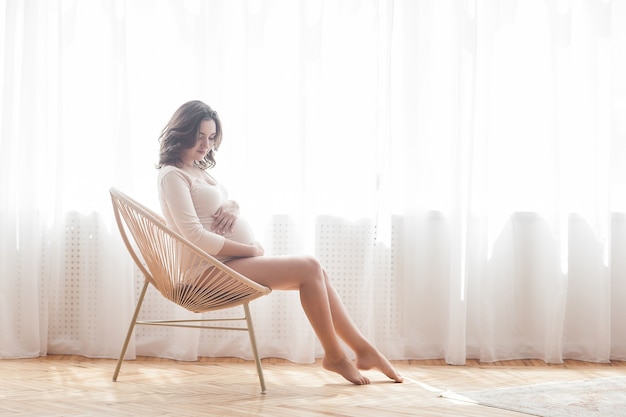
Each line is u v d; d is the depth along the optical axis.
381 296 3.90
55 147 3.95
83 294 3.88
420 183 3.97
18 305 3.85
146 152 3.91
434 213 3.99
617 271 4.07
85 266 3.89
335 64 3.94
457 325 3.81
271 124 3.90
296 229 3.84
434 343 3.98
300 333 3.76
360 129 3.93
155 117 3.91
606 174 3.96
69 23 3.92
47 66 3.91
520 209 4.01
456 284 3.82
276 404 2.66
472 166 3.90
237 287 2.93
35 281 3.86
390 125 3.91
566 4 3.95
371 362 3.20
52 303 3.93
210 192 3.14
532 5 4.01
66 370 3.44
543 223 3.99
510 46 4.00
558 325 3.88
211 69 3.86
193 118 3.15
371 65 3.93
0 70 3.92
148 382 3.13
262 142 3.89
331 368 3.13
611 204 4.05
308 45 3.86
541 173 4.00
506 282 3.99
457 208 3.86
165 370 3.47
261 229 3.87
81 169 3.91
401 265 3.97
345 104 3.94
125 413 2.46
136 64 3.91
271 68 3.91
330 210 3.93
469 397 2.81
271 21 3.92
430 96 3.98
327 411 2.54
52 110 3.95
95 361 3.74
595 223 3.98
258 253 3.10
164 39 3.92
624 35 4.08
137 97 3.90
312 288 3.07
